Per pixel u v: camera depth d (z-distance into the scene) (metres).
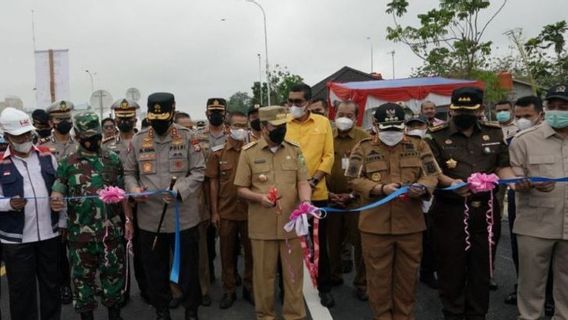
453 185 3.75
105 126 6.15
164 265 4.30
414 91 11.08
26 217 3.92
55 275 4.12
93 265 4.14
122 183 4.32
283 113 3.99
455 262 3.96
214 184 4.93
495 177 3.62
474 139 4.00
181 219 4.22
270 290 4.07
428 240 5.11
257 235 4.04
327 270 4.68
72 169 4.07
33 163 4.02
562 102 3.55
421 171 3.87
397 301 3.96
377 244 3.86
